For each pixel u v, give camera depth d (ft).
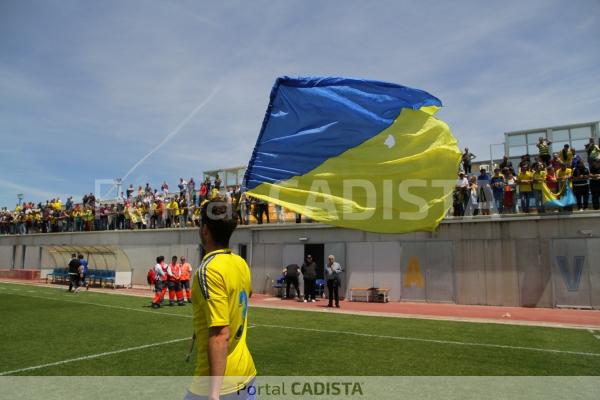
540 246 58.03
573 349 30.83
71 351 29.19
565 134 73.00
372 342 32.89
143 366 25.35
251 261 79.87
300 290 73.36
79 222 113.29
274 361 26.86
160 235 93.45
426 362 26.78
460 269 62.23
